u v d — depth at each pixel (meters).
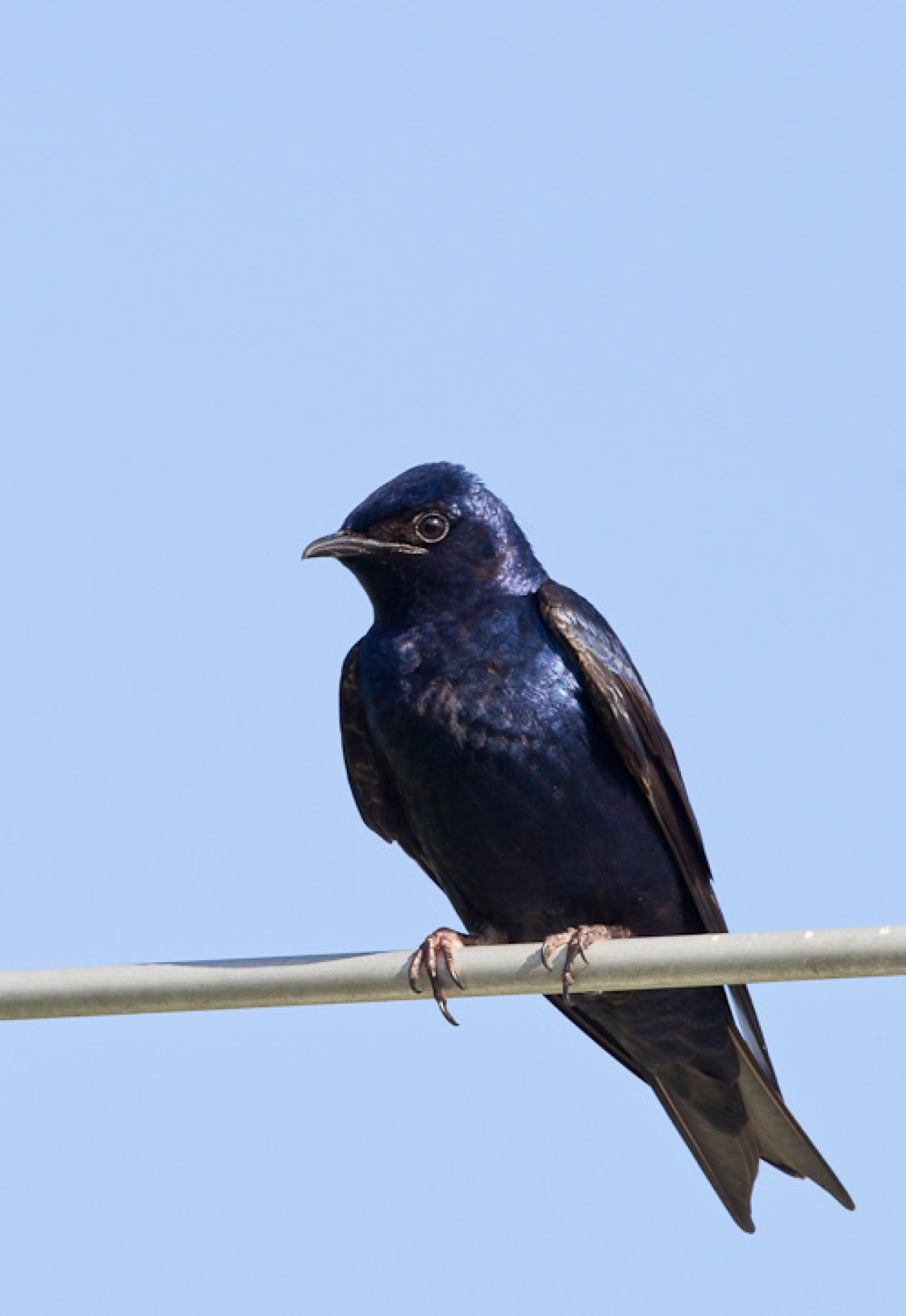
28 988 8.87
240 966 8.95
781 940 8.43
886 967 8.27
